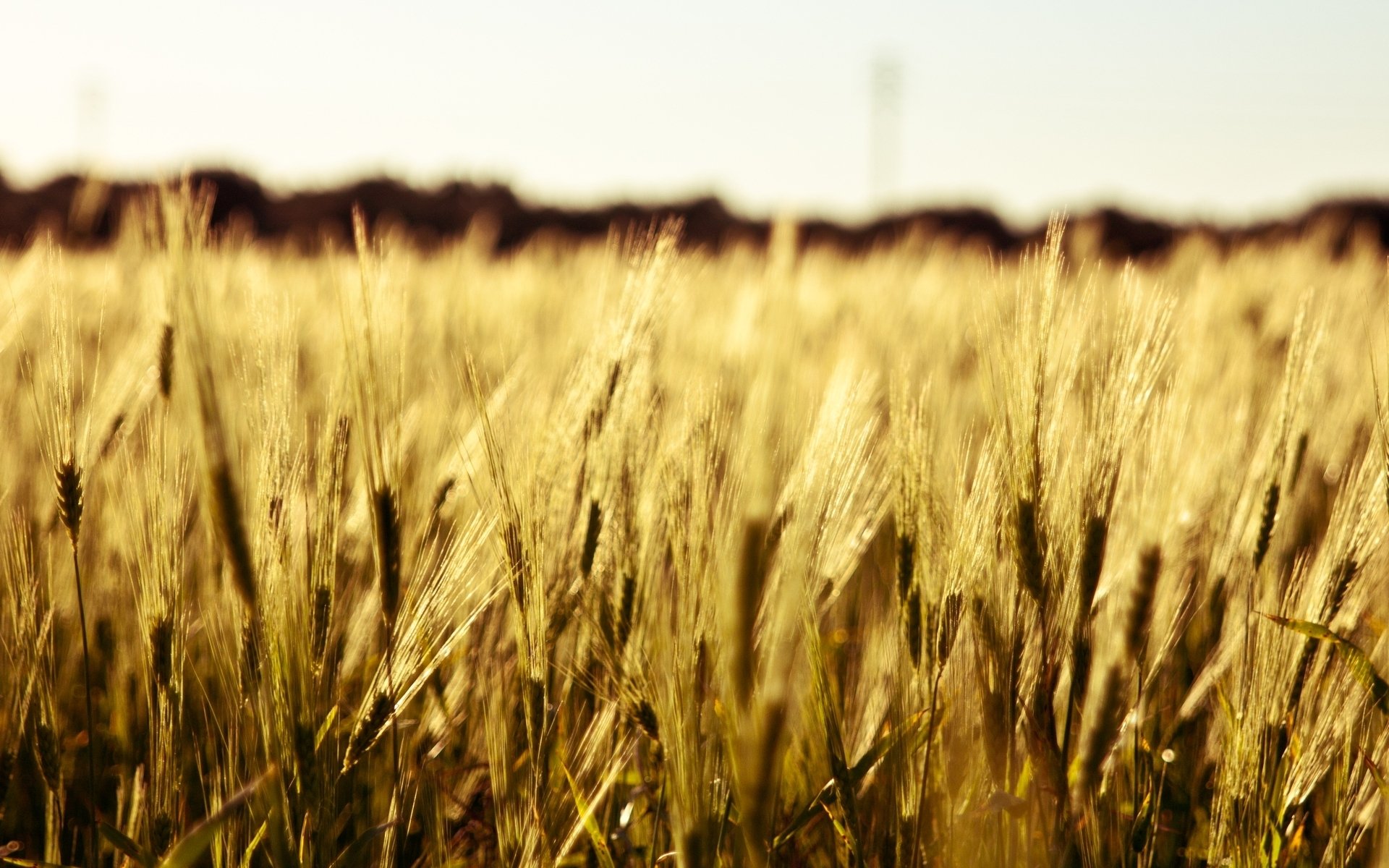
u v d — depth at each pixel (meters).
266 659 2.02
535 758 2.07
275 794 2.03
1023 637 2.09
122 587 2.34
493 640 2.23
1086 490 2.05
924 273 6.18
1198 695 2.25
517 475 2.10
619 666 2.12
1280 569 2.24
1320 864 2.19
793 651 1.89
